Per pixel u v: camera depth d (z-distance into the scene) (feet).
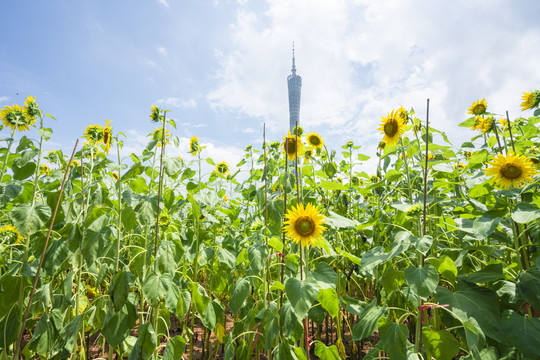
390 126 7.84
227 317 14.76
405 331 5.50
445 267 5.79
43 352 7.00
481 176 7.63
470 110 10.92
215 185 15.19
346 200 12.51
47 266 6.79
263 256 7.39
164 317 8.44
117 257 7.34
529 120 8.84
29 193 8.41
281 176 8.31
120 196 7.77
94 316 7.66
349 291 12.71
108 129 8.77
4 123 8.24
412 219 6.96
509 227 7.36
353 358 10.64
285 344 6.20
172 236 8.13
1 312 6.85
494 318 5.50
